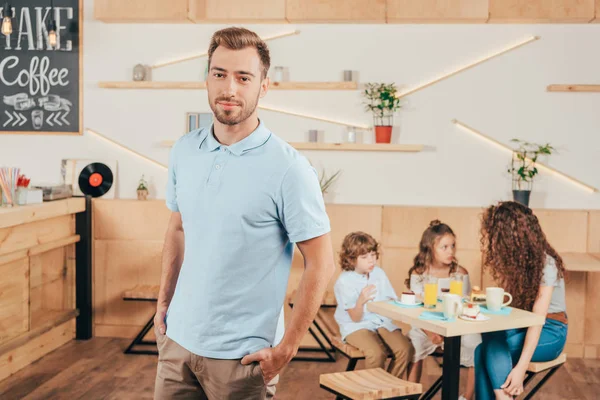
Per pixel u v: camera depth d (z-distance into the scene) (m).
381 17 4.30
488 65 4.47
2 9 4.69
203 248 1.81
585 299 4.34
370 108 4.53
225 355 1.81
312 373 4.04
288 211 1.78
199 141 1.91
